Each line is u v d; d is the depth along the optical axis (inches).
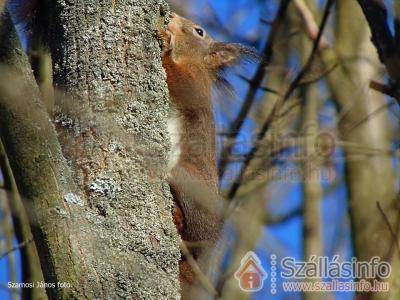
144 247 239.3
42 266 220.4
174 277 243.3
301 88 496.4
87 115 248.2
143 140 251.4
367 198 483.5
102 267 227.3
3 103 212.4
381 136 500.1
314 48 423.5
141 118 253.9
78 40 255.8
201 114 402.0
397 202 435.2
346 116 496.7
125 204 242.2
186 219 382.3
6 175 360.2
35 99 216.4
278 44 477.4
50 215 217.5
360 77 504.4
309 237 494.3
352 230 474.6
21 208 362.9
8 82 210.8
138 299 231.3
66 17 257.8
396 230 403.9
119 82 254.1
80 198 226.2
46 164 217.3
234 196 429.1
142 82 257.6
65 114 249.8
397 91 320.2
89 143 245.9
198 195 381.7
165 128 259.1
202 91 416.2
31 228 219.1
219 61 459.2
